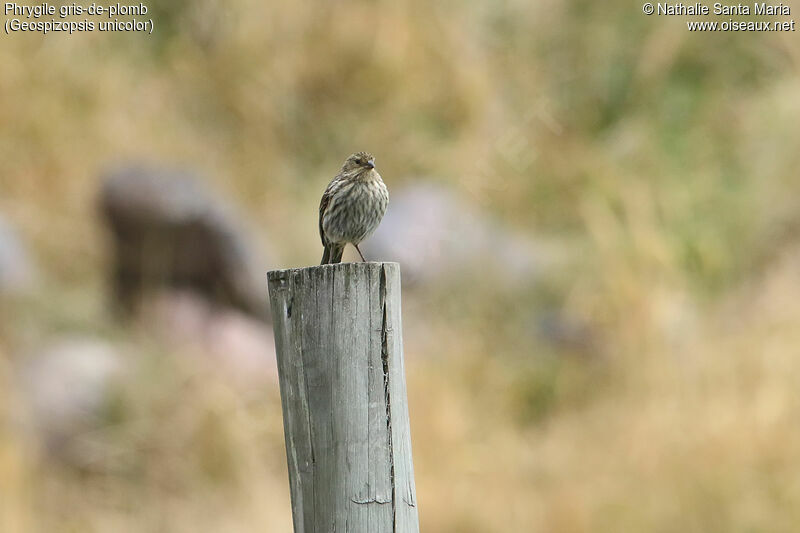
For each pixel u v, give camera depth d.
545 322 15.34
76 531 11.93
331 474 5.11
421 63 20.14
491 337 15.16
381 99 19.92
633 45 20.39
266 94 19.64
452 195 17.52
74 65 19.16
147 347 13.98
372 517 5.09
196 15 20.42
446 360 14.38
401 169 18.78
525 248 16.72
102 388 13.13
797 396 12.84
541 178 18.06
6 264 15.19
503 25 21.38
